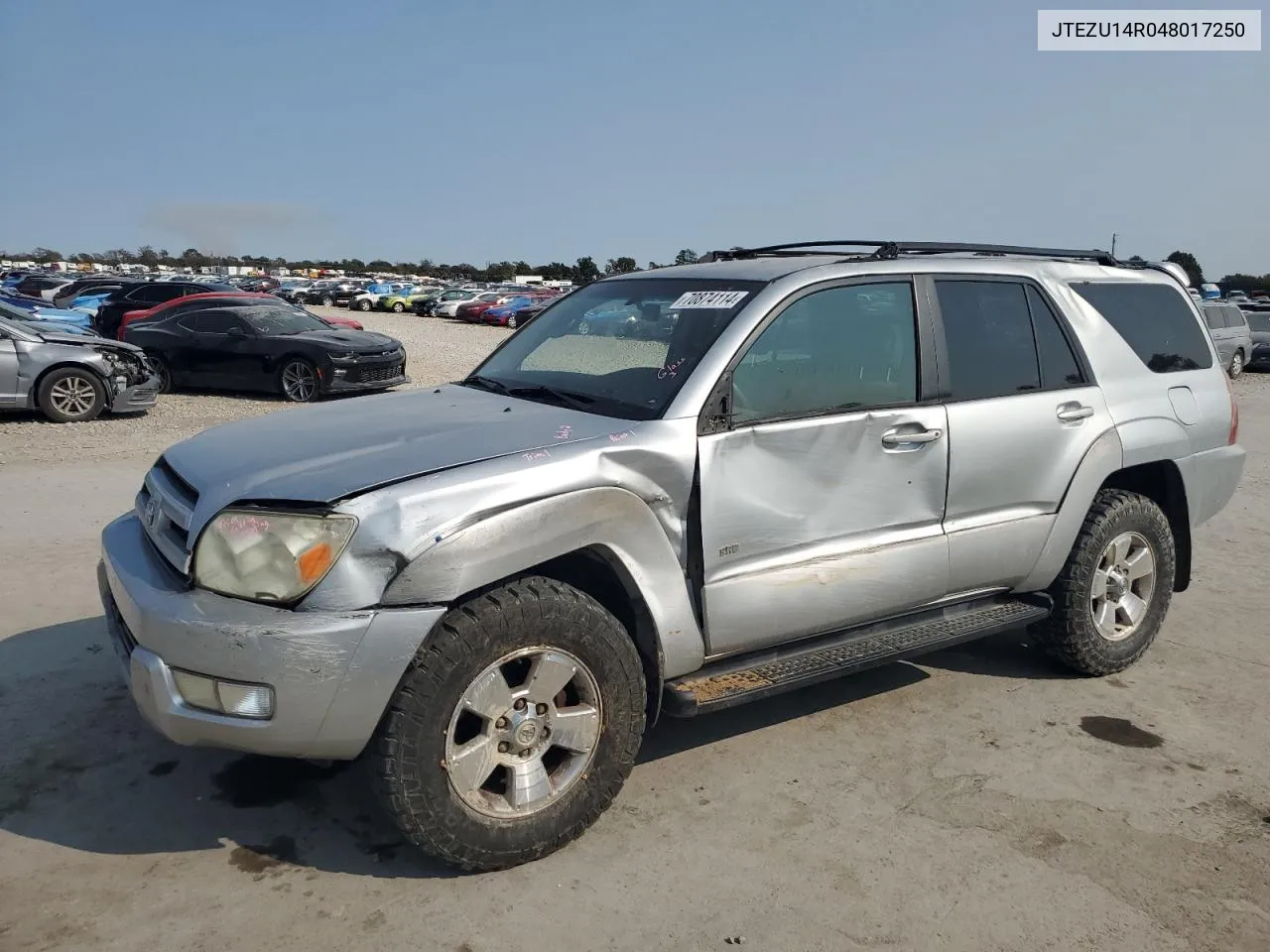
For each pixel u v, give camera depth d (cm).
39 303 2502
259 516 279
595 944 273
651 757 384
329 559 273
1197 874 314
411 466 292
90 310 2467
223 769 363
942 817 344
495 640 289
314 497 278
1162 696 453
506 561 289
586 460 306
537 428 324
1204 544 732
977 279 419
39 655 453
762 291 361
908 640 386
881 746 397
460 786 291
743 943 276
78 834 319
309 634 267
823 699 443
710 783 363
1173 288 508
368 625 271
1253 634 539
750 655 360
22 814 329
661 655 328
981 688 458
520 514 290
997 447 404
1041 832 336
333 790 351
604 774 317
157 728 288
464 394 399
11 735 380
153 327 1526
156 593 288
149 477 354
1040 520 425
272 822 330
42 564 585
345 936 274
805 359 361
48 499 753
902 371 386
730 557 338
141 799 341
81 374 1187
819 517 356
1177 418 478
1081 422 436
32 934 270
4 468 870
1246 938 284
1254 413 1557
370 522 275
